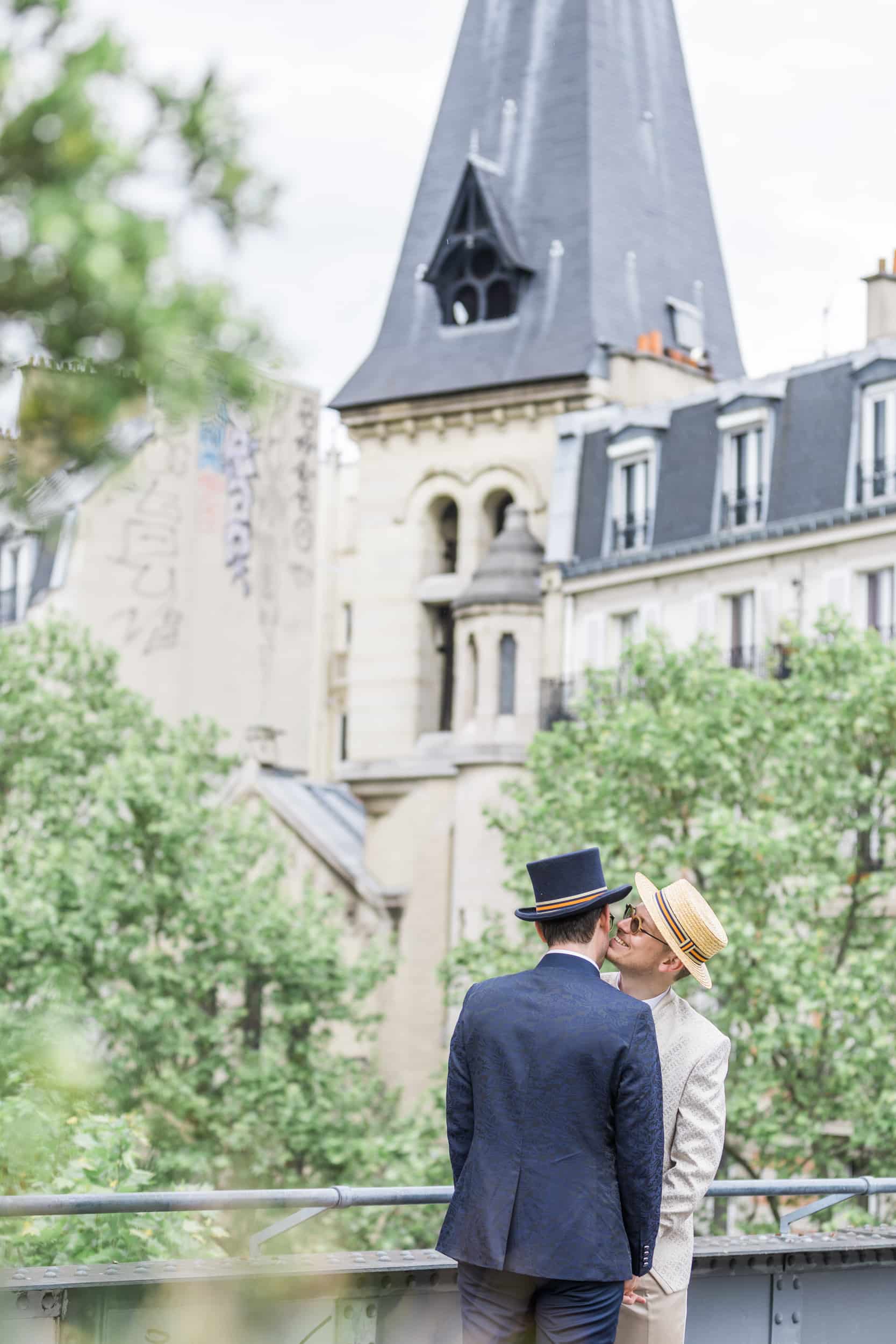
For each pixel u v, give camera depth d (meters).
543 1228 5.48
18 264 2.93
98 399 3.02
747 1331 7.73
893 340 41.03
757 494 43.59
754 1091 27.05
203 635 64.56
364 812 54.72
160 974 33.66
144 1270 6.60
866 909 30.95
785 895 28.48
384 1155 30.75
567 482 47.97
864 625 41.03
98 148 2.96
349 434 52.84
